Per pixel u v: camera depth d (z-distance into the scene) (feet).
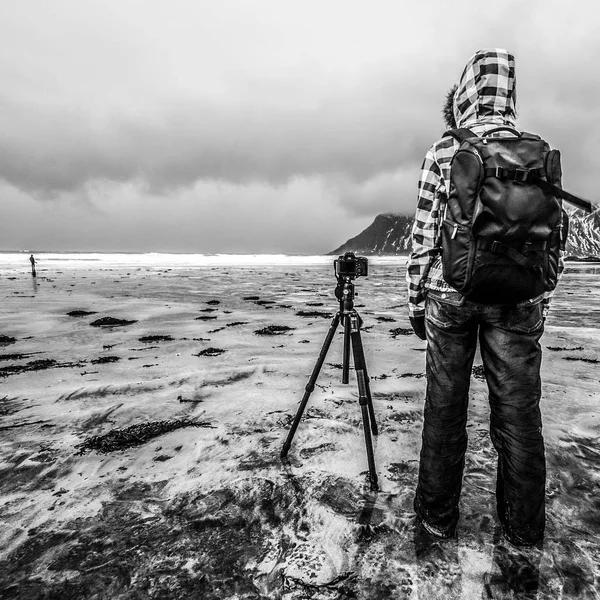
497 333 6.06
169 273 134.21
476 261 5.38
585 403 13.46
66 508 7.78
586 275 128.36
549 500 7.93
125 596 5.73
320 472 8.95
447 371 6.45
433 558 6.35
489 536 6.84
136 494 8.23
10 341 25.12
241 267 212.02
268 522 7.29
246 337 26.40
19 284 78.28
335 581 5.94
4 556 6.53
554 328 30.60
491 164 5.23
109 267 183.11
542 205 5.09
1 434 11.21
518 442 6.15
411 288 6.79
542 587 5.78
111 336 26.81
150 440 10.73
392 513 7.48
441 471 6.62
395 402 13.52
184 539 6.88
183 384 15.65
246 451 10.01
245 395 14.21
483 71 6.34
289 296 58.29
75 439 10.87
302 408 9.49
